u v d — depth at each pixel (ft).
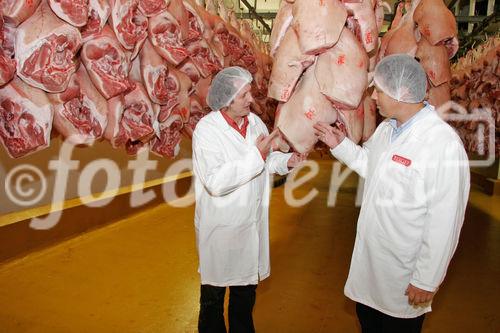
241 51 14.64
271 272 12.16
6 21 5.72
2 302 9.67
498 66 18.93
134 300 10.07
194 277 11.57
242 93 7.01
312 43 6.45
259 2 27.66
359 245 6.38
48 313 9.29
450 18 8.80
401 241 5.83
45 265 11.96
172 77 9.04
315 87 6.98
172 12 8.88
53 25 6.02
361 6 6.89
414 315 6.06
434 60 9.03
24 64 5.80
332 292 10.86
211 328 7.53
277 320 9.32
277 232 16.58
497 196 26.53
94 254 13.07
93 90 7.11
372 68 7.94
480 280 11.92
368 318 6.66
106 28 7.09
